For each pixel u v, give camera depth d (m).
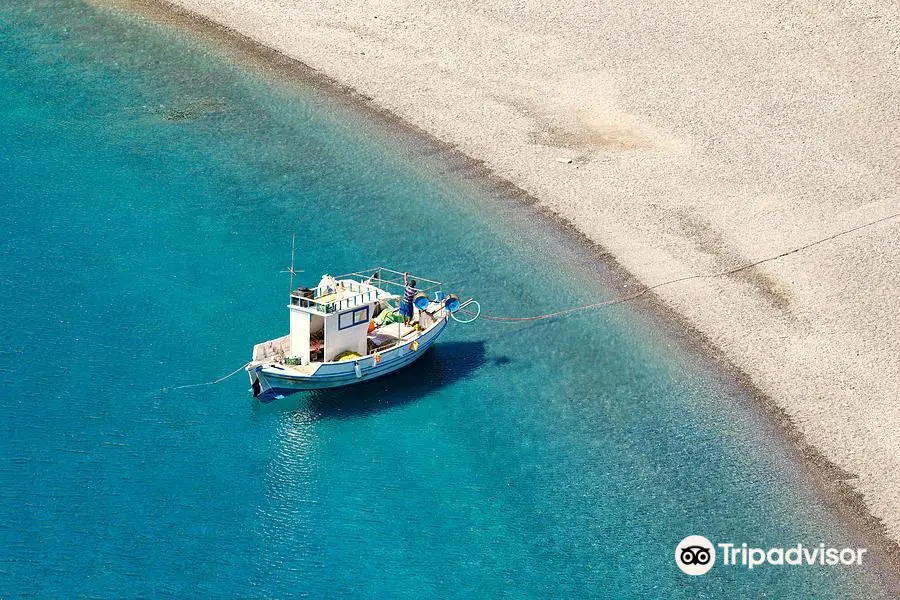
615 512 42.88
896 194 62.81
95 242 56.44
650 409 48.12
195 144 66.06
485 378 49.41
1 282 52.44
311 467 43.72
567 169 65.12
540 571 40.16
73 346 48.78
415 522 41.69
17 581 37.53
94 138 65.88
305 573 39.16
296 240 58.19
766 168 65.06
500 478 44.03
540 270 57.16
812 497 43.91
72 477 42.03
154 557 39.06
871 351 51.59
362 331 47.28
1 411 44.72
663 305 54.78
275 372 45.50
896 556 41.50
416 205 61.84
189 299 52.78
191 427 45.03
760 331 53.06
